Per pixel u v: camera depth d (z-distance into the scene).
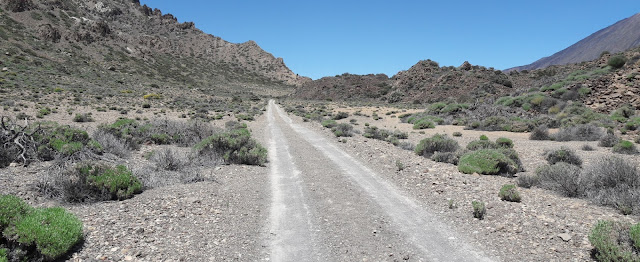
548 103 32.91
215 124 30.92
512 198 7.61
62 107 34.16
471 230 6.10
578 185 8.08
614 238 4.75
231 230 6.11
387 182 9.88
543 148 16.30
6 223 4.68
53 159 9.98
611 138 16.59
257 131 25.38
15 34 83.19
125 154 11.88
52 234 4.64
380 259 5.08
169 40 156.38
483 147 14.52
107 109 36.91
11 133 10.08
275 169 11.75
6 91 39.25
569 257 4.92
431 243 5.62
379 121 38.88
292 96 101.69
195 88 95.12
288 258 5.12
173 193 8.04
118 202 7.23
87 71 77.88
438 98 66.25
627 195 7.02
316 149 16.66
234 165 11.95
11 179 7.90
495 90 63.88
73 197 7.11
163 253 5.05
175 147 15.23
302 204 7.78
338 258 5.13
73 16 118.88
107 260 4.73
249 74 157.75
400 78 87.56
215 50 173.62
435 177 10.03
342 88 92.00
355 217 6.91
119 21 152.88
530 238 5.62
